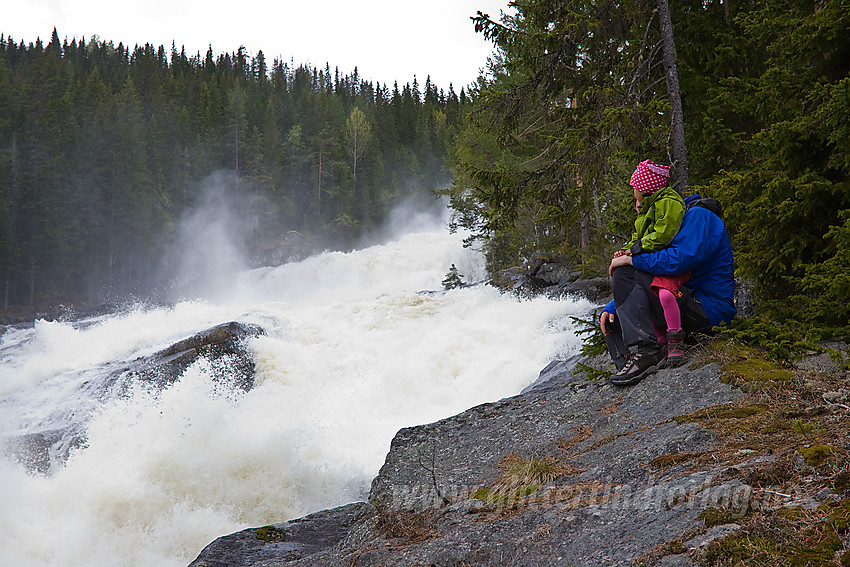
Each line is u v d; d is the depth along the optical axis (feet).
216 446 28.30
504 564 10.18
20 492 26.04
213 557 15.20
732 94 25.30
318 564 12.60
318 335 52.90
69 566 24.36
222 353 47.70
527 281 67.00
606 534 9.77
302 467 28.78
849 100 17.47
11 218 169.68
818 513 8.17
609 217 51.11
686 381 15.74
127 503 26.23
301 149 260.83
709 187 21.79
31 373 49.90
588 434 15.76
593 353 21.02
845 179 19.49
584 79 32.07
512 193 32.91
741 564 7.68
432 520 13.20
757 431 11.94
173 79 293.02
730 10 29.55
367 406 40.73
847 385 13.07
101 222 186.09
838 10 19.45
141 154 200.64
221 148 242.17
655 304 17.02
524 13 32.32
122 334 57.26
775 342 15.87
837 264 16.39
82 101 218.79
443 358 45.78
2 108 186.50
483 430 19.11
